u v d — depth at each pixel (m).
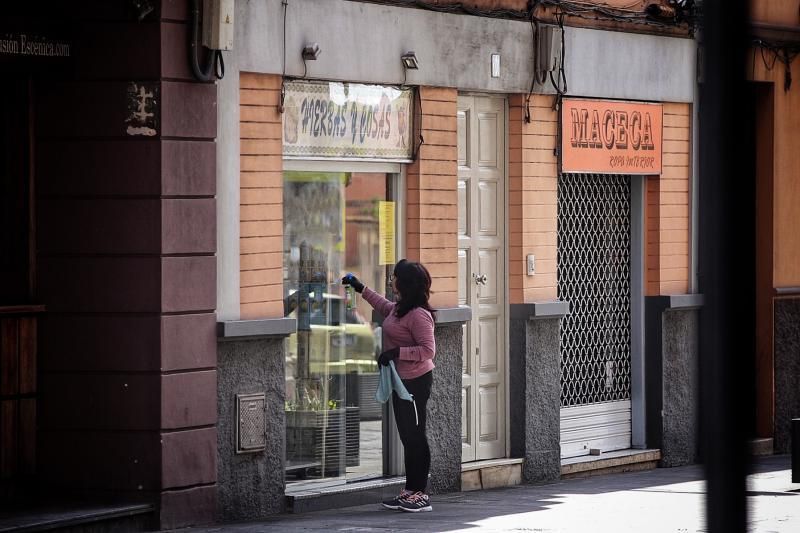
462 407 28.22
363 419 26.25
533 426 29.42
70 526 20.39
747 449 11.11
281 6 23.80
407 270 24.16
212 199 22.41
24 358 22.19
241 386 23.19
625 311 33.09
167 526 21.78
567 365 31.44
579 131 30.52
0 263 22.14
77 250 22.08
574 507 25.39
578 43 30.36
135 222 21.73
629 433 33.25
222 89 22.81
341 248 25.73
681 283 33.62
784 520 24.17
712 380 11.06
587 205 31.77
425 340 23.98
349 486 25.34
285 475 24.25
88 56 21.86
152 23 21.55
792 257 36.69
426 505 24.36
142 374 21.75
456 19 27.36
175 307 21.84
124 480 21.84
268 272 23.77
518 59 28.84
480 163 28.61
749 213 11.40
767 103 36.03
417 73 26.52
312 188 25.09
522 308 29.12
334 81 24.98
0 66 21.64
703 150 11.18
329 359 25.62
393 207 26.66
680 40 33.31
